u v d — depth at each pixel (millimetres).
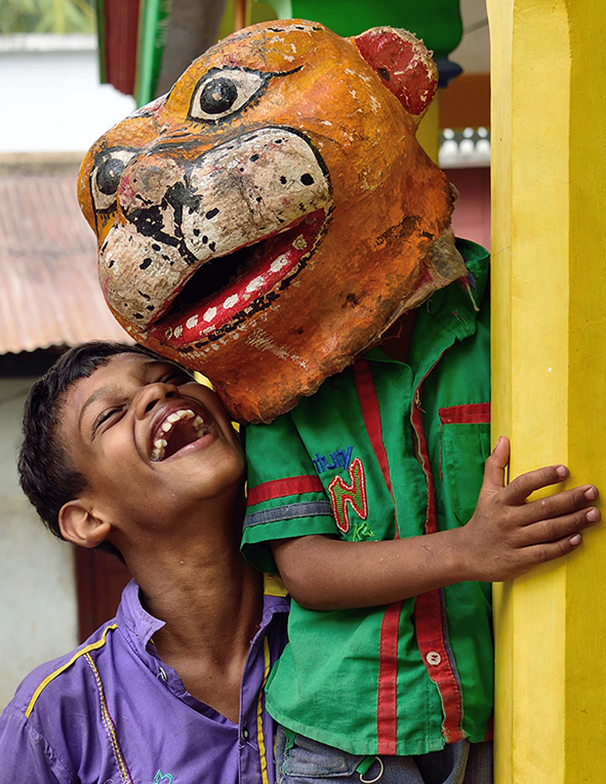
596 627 1365
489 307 1748
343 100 1521
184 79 1590
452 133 5867
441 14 2773
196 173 1453
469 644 1615
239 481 1847
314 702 1621
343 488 1673
